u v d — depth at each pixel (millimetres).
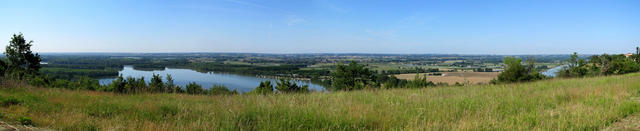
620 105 5973
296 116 5387
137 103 7711
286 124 4977
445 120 5305
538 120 5059
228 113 5520
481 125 4793
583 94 8250
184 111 6336
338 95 9766
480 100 7586
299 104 7082
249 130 4758
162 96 11461
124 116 5887
